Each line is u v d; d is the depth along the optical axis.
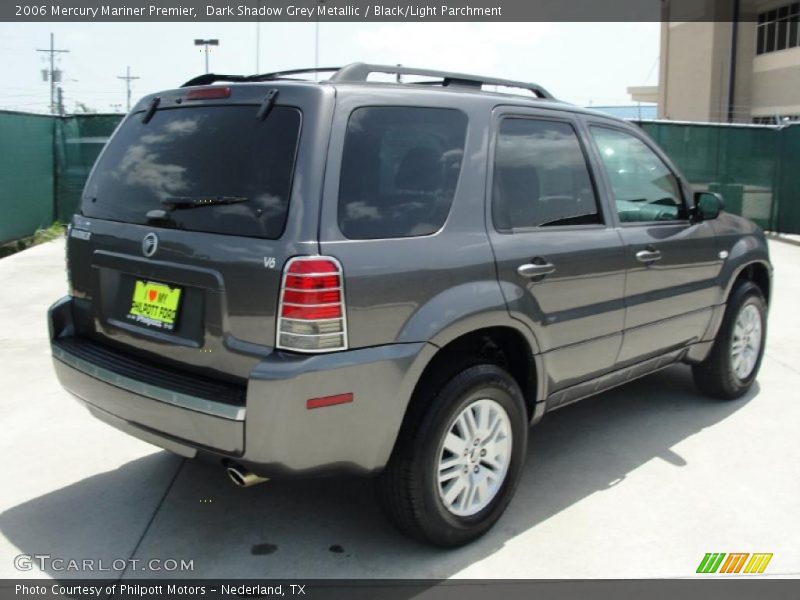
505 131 3.51
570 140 3.87
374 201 2.91
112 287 3.31
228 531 3.41
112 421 3.24
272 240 2.74
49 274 9.30
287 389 2.63
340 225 2.78
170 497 3.72
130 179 3.33
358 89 2.97
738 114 27.69
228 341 2.82
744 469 4.09
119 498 3.71
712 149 13.79
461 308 3.05
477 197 3.27
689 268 4.47
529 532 3.43
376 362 2.80
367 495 3.78
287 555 3.22
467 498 3.23
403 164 3.04
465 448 3.19
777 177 13.81
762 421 4.80
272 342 2.71
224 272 2.81
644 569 3.14
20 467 4.03
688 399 5.21
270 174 2.83
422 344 2.92
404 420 3.03
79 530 3.41
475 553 3.25
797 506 3.68
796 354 6.34
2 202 10.83
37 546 3.28
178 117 3.25
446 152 3.21
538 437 4.55
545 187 3.64
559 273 3.54
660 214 4.41
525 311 3.36
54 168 12.86
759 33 27.11
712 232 4.70
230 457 2.76
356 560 3.19
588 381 3.94
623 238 3.97
